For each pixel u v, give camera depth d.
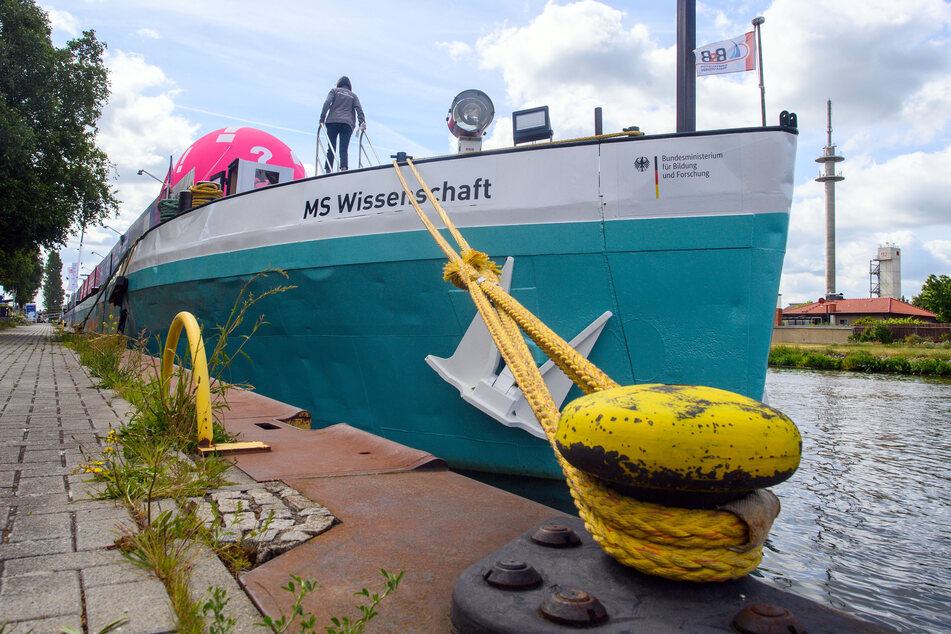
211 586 1.51
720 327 4.18
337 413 5.62
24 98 19.69
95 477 2.60
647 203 4.29
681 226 4.22
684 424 1.19
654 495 1.33
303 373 5.86
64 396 5.55
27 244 21.47
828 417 11.11
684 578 1.32
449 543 1.90
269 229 5.98
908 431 9.41
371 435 3.49
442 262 4.85
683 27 5.02
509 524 2.07
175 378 5.49
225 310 6.66
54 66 19.89
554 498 4.63
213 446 3.13
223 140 12.25
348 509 2.23
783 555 4.09
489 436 4.78
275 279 5.91
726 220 4.14
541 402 2.11
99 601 1.50
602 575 1.41
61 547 1.86
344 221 5.36
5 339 18.27
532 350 4.51
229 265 6.46
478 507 2.26
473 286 3.27
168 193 12.84
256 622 1.41
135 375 5.71
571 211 4.46
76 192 21.36
